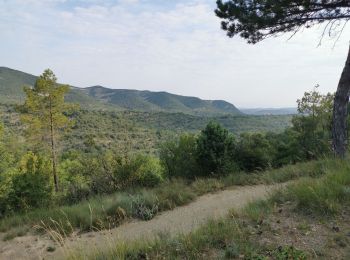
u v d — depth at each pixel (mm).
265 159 15469
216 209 9195
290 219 5551
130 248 5176
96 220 9367
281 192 7121
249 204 6938
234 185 12516
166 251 4910
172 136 17578
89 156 16609
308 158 17500
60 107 28203
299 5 9617
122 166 14953
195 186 12531
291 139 18906
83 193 14508
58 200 14547
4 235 9859
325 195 5973
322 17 10133
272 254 4316
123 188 14234
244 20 10430
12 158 17938
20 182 14391
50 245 8242
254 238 4930
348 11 9977
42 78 26781
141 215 9820
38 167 16109
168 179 14719
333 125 10570
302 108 21250
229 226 5488
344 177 6785
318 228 5047
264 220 5625
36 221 10383
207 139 15000
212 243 4961
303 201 5988
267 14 10055
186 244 4934
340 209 5543
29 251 8055
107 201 11344
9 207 13852
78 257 5273
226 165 14477
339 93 10414
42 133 27797
